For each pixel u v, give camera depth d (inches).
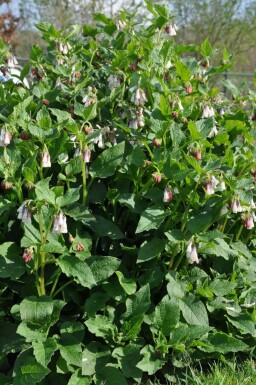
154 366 17.6
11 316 18.9
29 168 16.5
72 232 18.8
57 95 21.7
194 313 18.8
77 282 17.4
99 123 21.1
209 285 20.1
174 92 20.7
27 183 16.9
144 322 19.6
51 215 17.8
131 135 19.9
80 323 18.1
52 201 16.3
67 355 17.1
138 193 19.3
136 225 20.2
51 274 18.2
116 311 19.2
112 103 21.9
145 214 18.0
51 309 17.1
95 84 24.0
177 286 19.0
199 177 18.1
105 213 20.2
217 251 18.8
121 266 19.3
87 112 18.4
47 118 18.2
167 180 18.7
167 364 19.6
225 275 20.7
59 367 17.5
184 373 19.2
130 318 18.4
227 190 19.7
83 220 17.9
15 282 18.8
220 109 23.3
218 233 17.9
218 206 18.9
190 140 18.3
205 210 18.9
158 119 19.2
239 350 19.3
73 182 19.8
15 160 17.8
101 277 17.8
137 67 23.0
